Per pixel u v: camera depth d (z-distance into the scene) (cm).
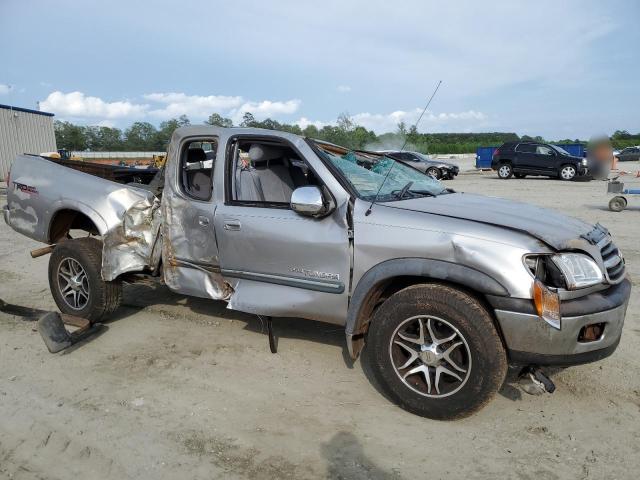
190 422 324
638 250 777
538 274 300
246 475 274
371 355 342
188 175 443
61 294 494
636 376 379
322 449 297
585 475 273
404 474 276
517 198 1498
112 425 320
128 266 448
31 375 389
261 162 448
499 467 280
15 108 3022
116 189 459
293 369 398
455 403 315
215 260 411
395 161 470
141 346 442
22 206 512
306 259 365
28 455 292
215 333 469
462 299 306
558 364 300
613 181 1209
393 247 330
